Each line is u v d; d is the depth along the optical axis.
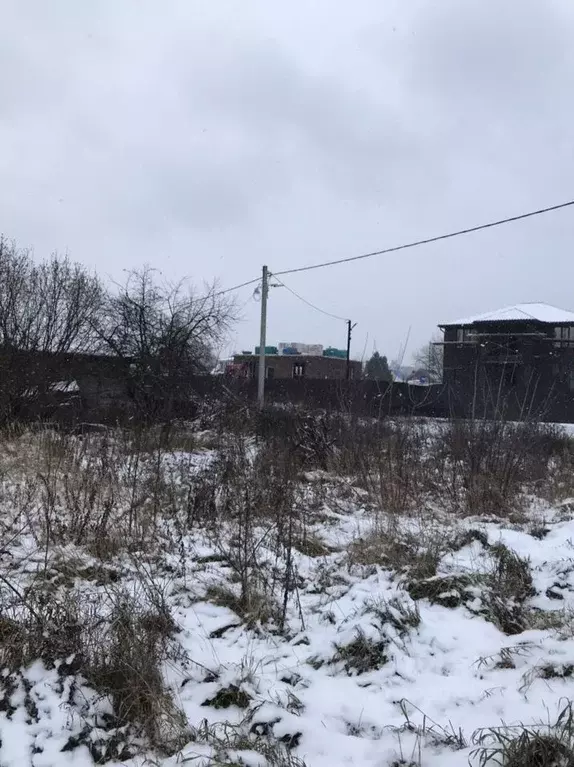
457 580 5.66
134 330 18.72
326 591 5.76
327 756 3.53
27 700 3.73
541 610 5.39
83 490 7.62
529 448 11.29
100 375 17.80
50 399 15.16
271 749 3.52
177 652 4.41
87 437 11.29
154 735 3.63
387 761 3.45
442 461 10.72
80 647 4.07
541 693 4.08
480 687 4.24
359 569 6.23
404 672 4.43
